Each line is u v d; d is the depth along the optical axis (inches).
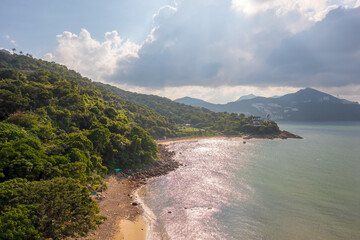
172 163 4109.3
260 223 1907.0
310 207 2196.1
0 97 3408.0
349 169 3617.1
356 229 1793.8
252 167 3821.4
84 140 2726.4
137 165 3597.4
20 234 992.9
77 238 1392.7
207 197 2464.3
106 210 1988.2
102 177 2810.0
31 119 3152.1
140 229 1775.3
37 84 4603.8
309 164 4003.4
